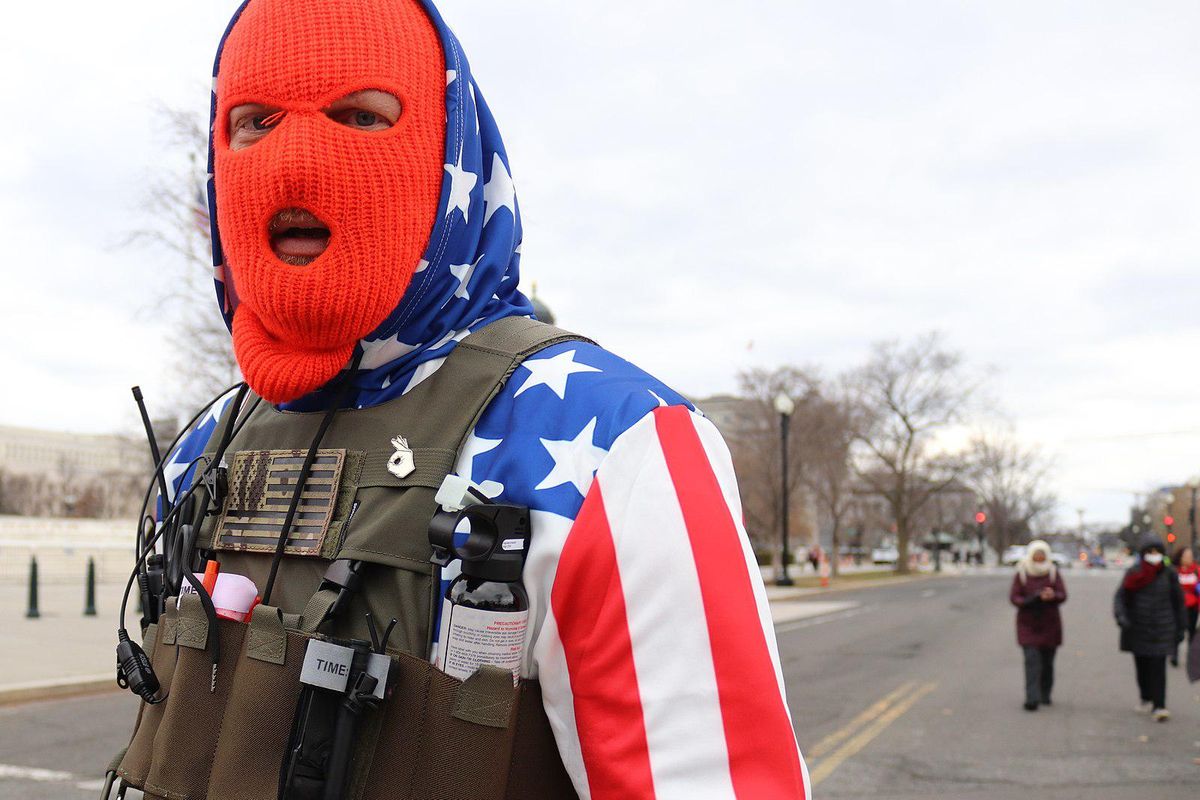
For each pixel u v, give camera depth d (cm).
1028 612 892
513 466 101
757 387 3666
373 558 101
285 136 105
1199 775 620
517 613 94
